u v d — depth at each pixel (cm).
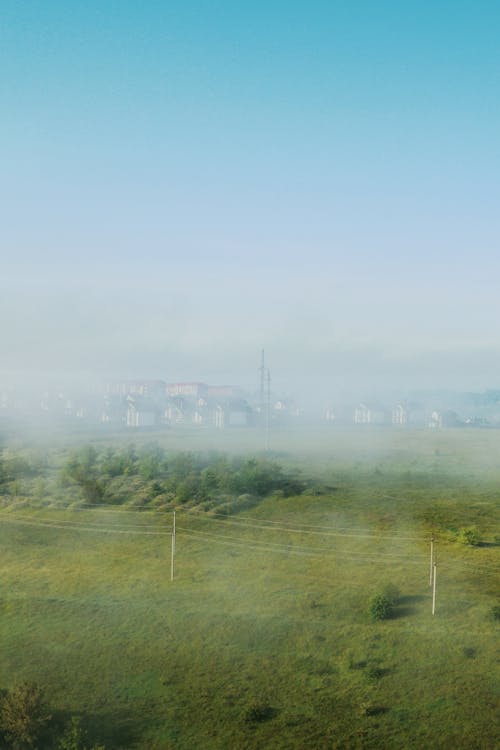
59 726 3403
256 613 4562
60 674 3891
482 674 3728
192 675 3878
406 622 4334
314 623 4384
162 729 3391
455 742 3212
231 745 3250
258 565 5475
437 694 3588
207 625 4422
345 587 4931
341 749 3200
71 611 4666
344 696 3631
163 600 4816
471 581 4934
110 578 5262
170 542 6097
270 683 3778
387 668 3853
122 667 3959
